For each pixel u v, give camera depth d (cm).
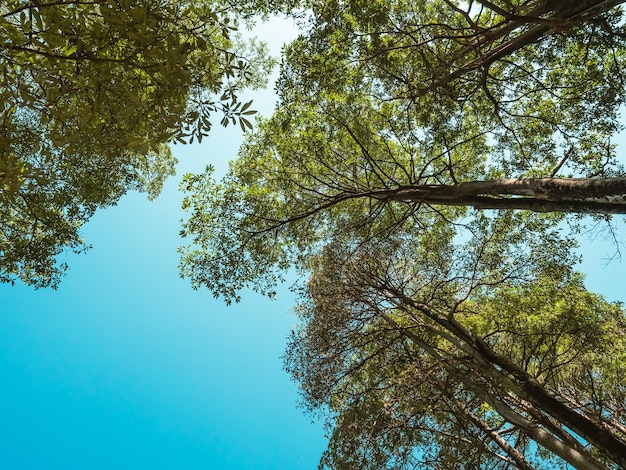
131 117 521
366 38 1041
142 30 432
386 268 1195
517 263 1112
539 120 1173
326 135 1295
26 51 445
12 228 1131
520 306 1151
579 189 678
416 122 1217
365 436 1029
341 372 1142
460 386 1123
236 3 1024
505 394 934
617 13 967
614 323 1061
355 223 1368
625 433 1005
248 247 1298
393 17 1070
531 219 1175
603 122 1075
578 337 1058
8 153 473
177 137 504
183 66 455
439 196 1033
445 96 1116
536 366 1220
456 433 1066
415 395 974
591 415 1000
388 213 1445
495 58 916
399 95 1135
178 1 565
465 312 1243
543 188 747
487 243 1182
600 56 1071
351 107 1238
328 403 1152
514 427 959
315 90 1101
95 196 1204
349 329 1146
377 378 1219
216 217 1280
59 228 1147
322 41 1020
